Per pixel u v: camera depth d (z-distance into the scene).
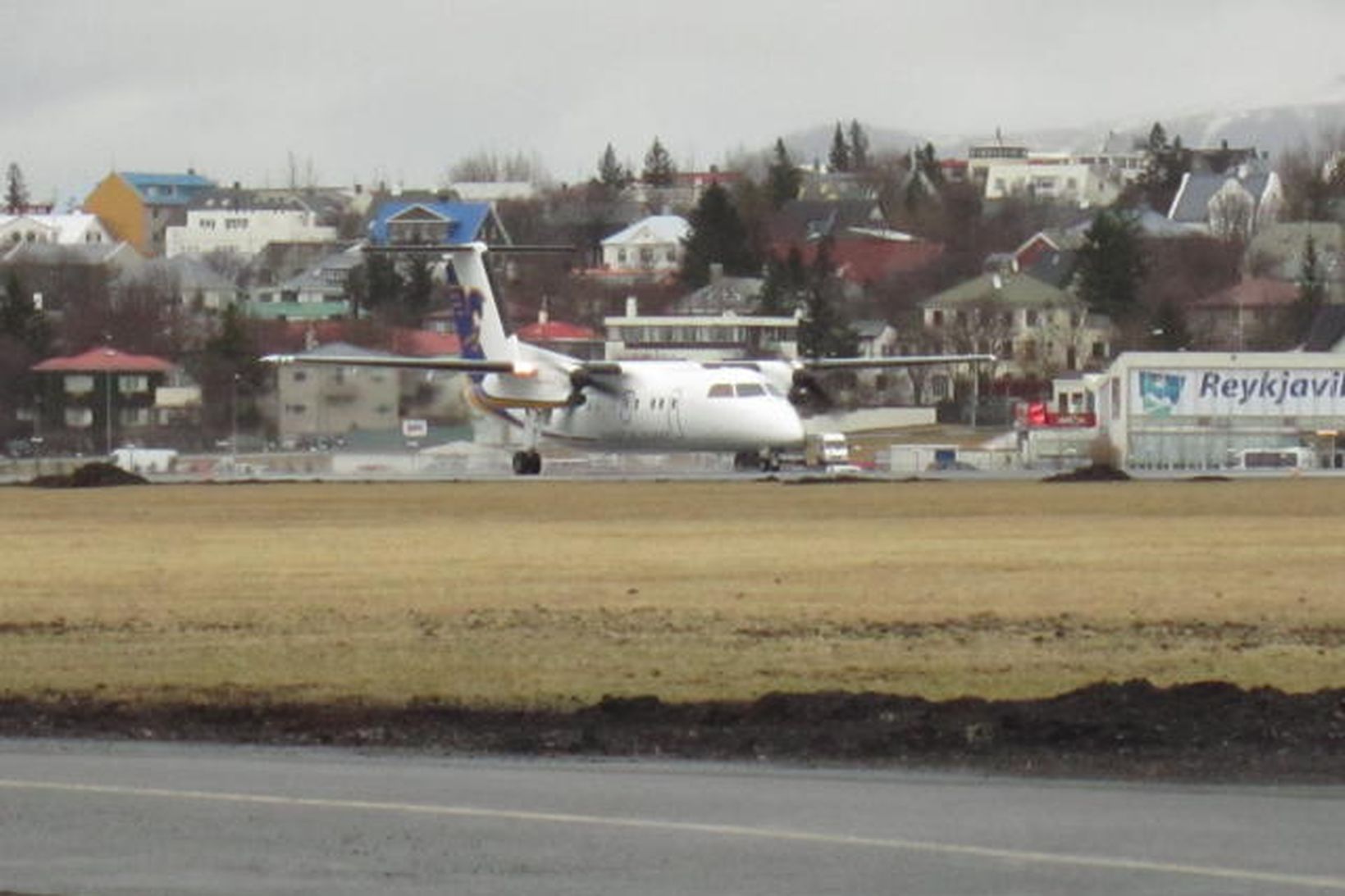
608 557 172.50
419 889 64.88
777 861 67.94
